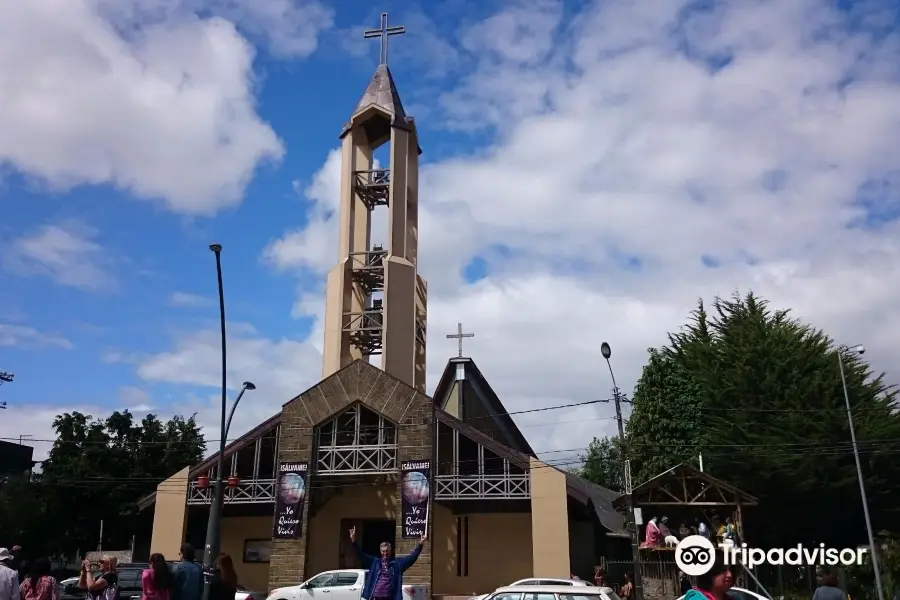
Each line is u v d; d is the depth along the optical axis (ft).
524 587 56.44
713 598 21.49
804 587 104.27
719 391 138.41
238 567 113.39
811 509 126.00
